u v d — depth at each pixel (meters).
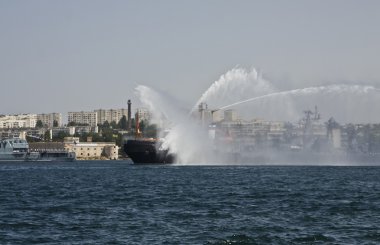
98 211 98.38
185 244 70.69
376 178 175.75
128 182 165.50
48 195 129.25
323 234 76.50
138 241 72.50
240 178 175.00
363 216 91.69
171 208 101.75
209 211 97.31
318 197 119.25
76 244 71.19
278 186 146.62
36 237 75.50
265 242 71.94
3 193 135.88
